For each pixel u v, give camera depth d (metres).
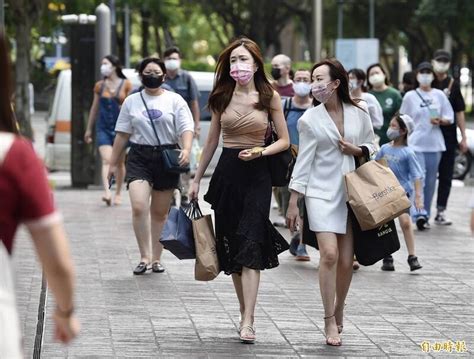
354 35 73.06
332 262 10.30
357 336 10.89
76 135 26.94
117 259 15.62
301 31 76.62
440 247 17.62
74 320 5.36
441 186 20.73
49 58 68.00
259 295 13.07
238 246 10.59
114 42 45.38
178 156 14.12
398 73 82.25
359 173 10.25
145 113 14.15
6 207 4.94
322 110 10.46
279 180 10.74
